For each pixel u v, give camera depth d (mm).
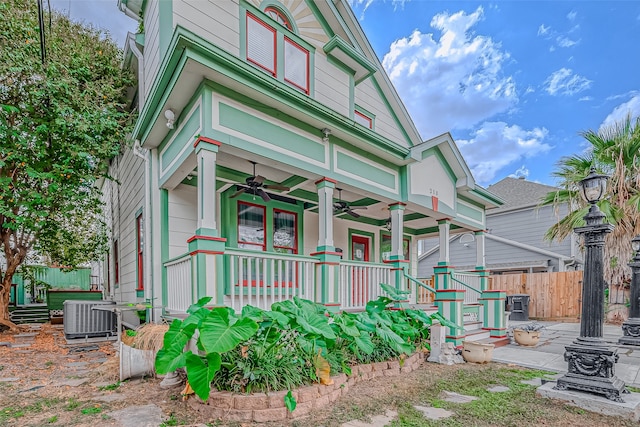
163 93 4777
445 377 4723
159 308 5688
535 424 3244
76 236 9547
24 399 3590
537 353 6340
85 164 7594
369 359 4730
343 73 7133
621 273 9773
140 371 4238
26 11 7465
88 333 6730
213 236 4250
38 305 11812
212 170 4289
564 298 11922
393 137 9297
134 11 6926
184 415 3221
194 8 5141
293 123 5273
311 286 5523
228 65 4223
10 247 8281
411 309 6117
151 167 6105
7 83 7039
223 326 3203
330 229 5680
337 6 8016
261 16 5652
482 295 7812
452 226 10008
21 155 7102
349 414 3387
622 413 3383
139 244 6926
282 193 7262
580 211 9648
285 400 3273
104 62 8008
